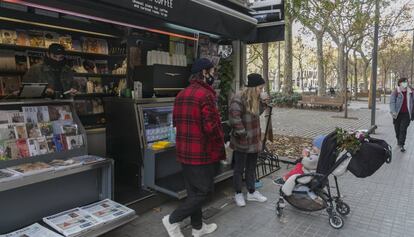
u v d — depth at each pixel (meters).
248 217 4.12
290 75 20.88
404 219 4.08
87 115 5.65
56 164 3.34
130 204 4.05
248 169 4.60
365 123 12.95
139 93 4.82
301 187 4.01
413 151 7.93
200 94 3.24
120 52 6.00
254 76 4.22
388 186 5.34
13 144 3.28
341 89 21.77
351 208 4.43
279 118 14.72
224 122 6.07
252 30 5.54
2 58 4.76
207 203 4.55
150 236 3.59
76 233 2.93
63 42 5.38
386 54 29.88
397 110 7.80
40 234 2.93
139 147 4.48
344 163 3.76
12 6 4.64
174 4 3.91
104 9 3.66
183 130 3.30
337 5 11.43
